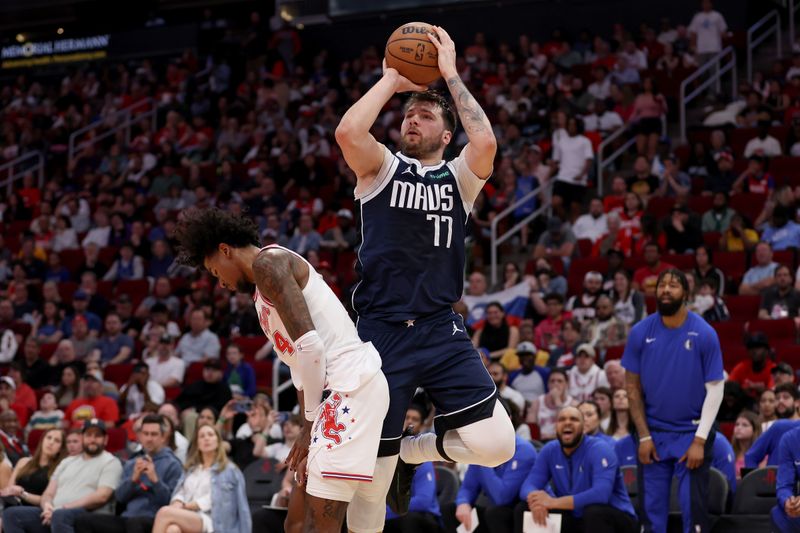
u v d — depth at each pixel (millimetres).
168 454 9680
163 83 23781
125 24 25891
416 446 4926
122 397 12562
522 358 11156
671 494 8148
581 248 14305
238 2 25281
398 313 4609
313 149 18922
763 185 14562
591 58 19562
